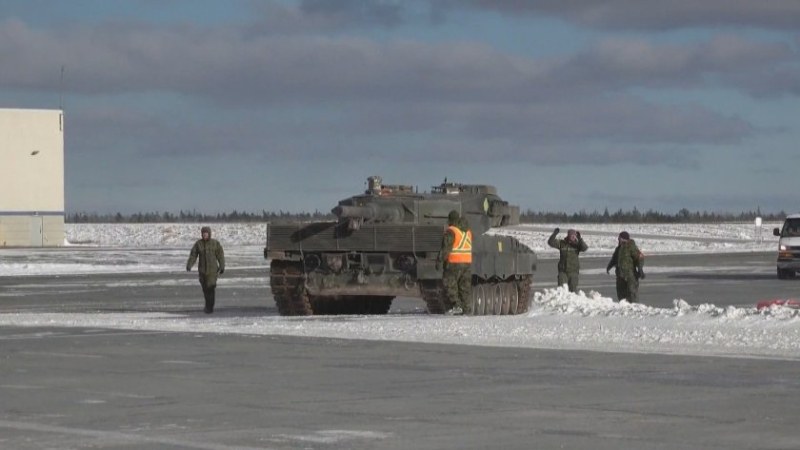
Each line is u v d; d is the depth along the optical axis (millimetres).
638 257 93125
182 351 60719
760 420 38625
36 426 37969
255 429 37250
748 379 48750
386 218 89875
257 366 54062
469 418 39250
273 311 97688
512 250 95938
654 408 41219
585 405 41969
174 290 131625
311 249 89000
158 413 40562
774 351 59375
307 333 70188
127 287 137250
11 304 109562
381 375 50531
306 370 52469
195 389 46625
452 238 84875
